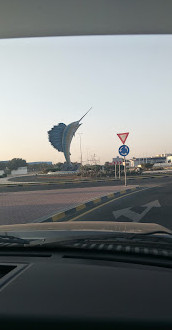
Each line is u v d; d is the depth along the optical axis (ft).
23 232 7.02
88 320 3.21
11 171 296.92
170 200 34.14
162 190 48.52
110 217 24.21
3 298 3.66
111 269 4.66
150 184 64.95
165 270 4.63
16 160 361.10
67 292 3.78
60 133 203.21
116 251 5.33
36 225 8.17
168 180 79.82
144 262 5.01
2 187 69.46
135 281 4.15
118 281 4.15
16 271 4.63
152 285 4.01
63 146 207.51
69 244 5.64
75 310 3.36
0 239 6.22
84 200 35.17
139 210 27.35
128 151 53.83
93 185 66.28
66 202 34.01
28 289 3.89
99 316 3.26
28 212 27.04
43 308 3.41
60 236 6.43
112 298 3.63
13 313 3.34
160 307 3.44
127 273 4.47
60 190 54.19
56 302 3.53
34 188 62.64
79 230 7.13
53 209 28.35
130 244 5.78
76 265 4.87
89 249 5.50
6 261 5.19
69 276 4.34
